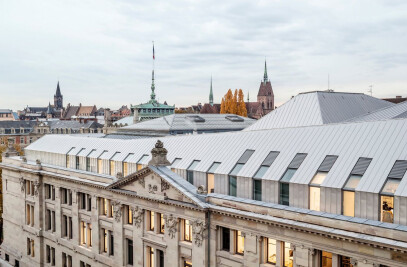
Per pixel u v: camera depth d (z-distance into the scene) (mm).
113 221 59281
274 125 57844
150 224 53875
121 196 57312
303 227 36250
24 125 182625
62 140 80312
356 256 33531
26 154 87688
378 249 32125
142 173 52562
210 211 45125
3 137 174750
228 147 50312
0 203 102625
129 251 57656
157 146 51312
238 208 42625
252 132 50531
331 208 36812
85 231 66750
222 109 184500
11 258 87250
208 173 48375
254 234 41312
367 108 60625
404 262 30844
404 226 31938
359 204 35000
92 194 63500
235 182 45250
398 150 35969
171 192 48969
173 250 49438
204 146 53312
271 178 41719
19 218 83812
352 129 41500
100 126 185125
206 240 45688
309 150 42125
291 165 41750
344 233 33594
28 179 79312
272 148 45625
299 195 39281
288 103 60938
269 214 39781
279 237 39094
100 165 65625
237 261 43125
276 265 39562
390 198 33344
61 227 71562
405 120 38500
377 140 38344
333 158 39500
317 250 36688
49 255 76188
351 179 36469
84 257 65812
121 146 65062
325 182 37562
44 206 76125
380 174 35094
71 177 67125
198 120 89312
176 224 49094
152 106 145750
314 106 57000
